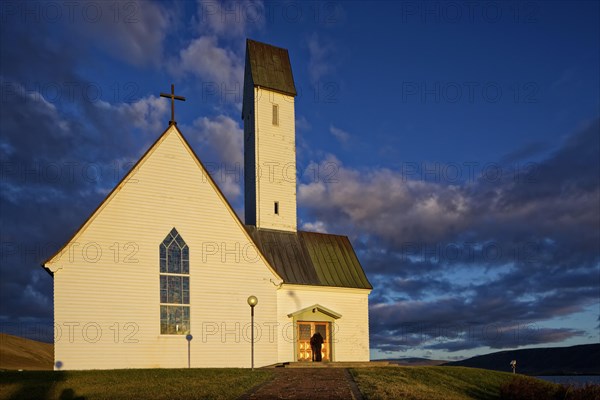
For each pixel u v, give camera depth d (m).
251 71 43.41
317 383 23.70
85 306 29.98
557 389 26.62
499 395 25.72
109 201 31.64
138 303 31.34
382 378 25.59
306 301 38.62
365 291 41.19
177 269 32.91
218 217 34.75
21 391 21.67
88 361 29.55
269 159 42.53
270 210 41.88
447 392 24.30
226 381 23.88
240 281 34.69
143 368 30.06
